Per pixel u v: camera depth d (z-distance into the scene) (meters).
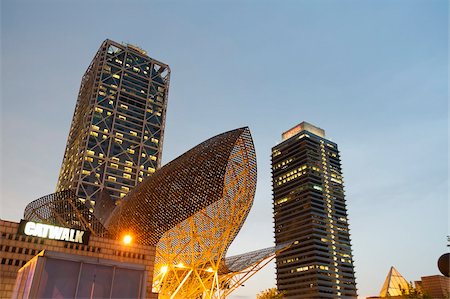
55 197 60.97
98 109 166.50
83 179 146.75
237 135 54.91
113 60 186.25
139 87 186.38
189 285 65.38
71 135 182.00
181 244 58.81
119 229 61.50
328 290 185.12
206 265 62.28
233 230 62.16
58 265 25.45
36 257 25.89
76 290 25.27
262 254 73.62
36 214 62.12
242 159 58.28
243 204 61.03
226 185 58.84
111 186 151.25
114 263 27.44
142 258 48.16
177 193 55.56
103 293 26.23
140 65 193.25
